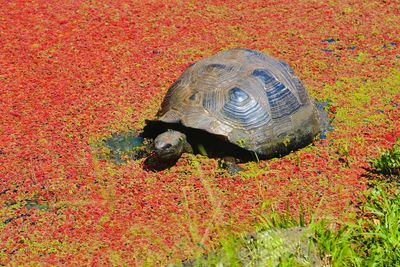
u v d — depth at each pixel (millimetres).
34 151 9273
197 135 8648
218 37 13516
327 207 7871
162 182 8453
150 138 9531
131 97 10859
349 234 6918
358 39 13352
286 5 15398
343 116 10203
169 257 6965
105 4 15336
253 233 6832
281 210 7816
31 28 13891
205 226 7520
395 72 11773
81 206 7996
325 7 15242
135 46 13016
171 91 9148
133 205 7996
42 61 12297
